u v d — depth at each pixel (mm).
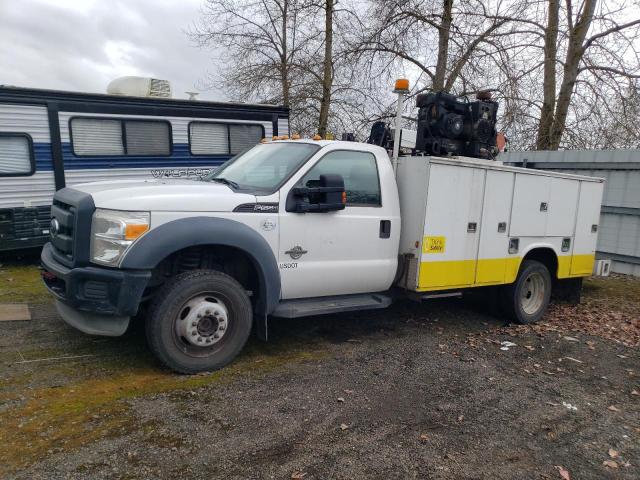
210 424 3445
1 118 8125
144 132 9617
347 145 5078
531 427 3721
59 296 4102
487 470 3143
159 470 2920
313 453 3189
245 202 4379
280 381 4211
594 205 7027
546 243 6480
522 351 5363
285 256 4613
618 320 6672
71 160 8844
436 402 4023
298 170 4719
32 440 3141
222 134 10602
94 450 3070
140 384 3982
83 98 8883
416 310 6758
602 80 13805
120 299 3881
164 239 3951
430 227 5215
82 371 4172
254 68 18594
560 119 14641
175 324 4121
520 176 5973
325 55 18094
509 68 13680
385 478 2990
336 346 5172
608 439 3621
